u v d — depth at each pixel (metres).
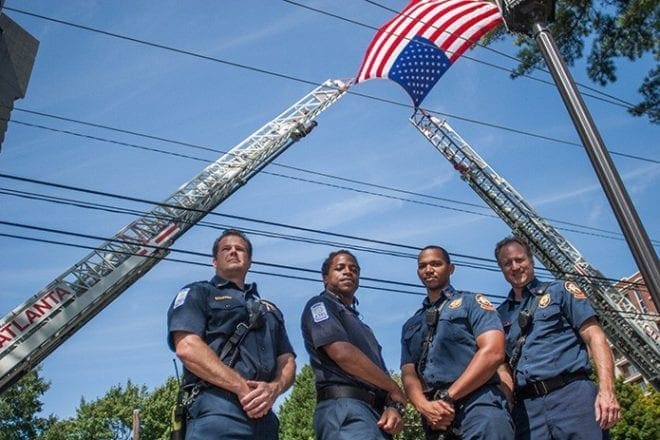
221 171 30.53
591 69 14.95
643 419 35.44
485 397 5.06
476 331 5.31
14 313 24.47
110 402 51.41
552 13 6.89
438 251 5.82
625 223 5.61
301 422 41.28
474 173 36.50
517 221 34.78
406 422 26.78
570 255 33.75
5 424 44.44
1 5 5.50
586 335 5.38
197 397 4.60
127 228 27.14
